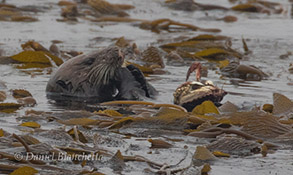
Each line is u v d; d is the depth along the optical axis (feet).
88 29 100.83
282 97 44.16
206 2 142.92
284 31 102.42
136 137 36.99
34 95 51.16
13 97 49.26
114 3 135.54
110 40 88.99
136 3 138.00
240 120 39.34
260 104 47.50
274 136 37.42
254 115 38.60
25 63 68.28
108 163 30.76
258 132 37.83
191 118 40.52
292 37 95.50
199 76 49.03
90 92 51.75
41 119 40.75
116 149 33.76
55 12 119.85
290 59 75.97
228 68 66.18
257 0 139.64
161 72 64.44
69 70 52.37
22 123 38.91
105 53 51.37
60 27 101.35
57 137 35.35
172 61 73.61
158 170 29.66
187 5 132.05
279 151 34.40
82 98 50.85
